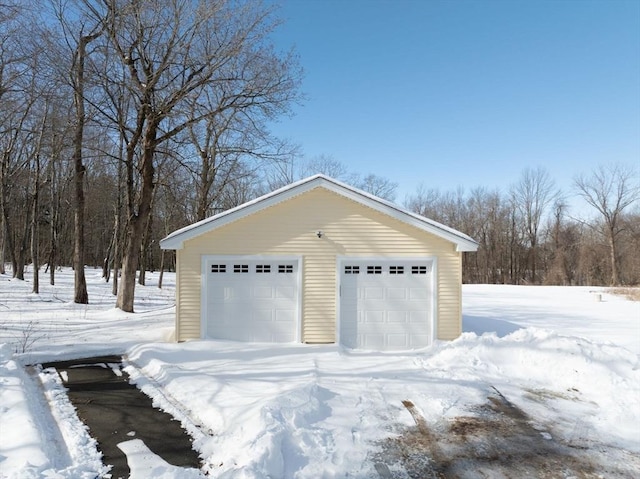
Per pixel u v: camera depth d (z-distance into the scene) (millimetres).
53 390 6926
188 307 10125
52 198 25156
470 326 13086
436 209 54156
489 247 51688
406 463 4715
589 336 11906
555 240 48688
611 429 5715
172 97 14031
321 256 10422
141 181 15289
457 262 10578
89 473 4273
